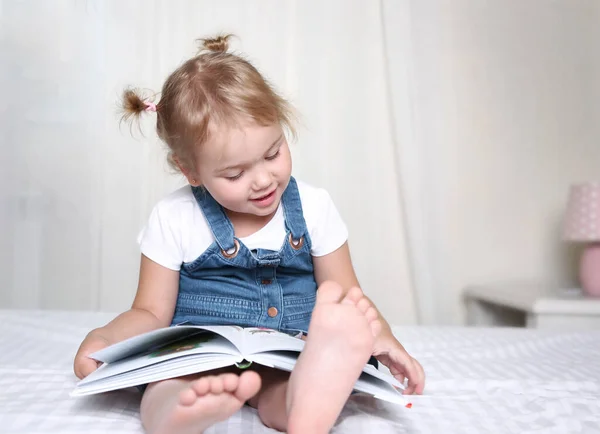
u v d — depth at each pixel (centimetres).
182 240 110
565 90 235
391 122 225
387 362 95
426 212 229
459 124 232
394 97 222
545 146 235
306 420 68
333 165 224
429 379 100
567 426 78
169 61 215
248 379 64
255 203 100
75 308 217
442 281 230
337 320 69
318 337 70
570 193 204
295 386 69
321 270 116
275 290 110
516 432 75
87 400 85
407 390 92
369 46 226
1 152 217
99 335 93
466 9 233
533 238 236
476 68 233
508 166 235
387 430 76
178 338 83
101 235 216
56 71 217
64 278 217
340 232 116
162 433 66
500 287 224
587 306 184
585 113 236
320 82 224
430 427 77
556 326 185
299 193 115
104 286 216
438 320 230
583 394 92
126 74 215
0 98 216
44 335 129
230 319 108
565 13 235
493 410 84
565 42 235
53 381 95
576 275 234
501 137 234
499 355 119
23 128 217
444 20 232
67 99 217
